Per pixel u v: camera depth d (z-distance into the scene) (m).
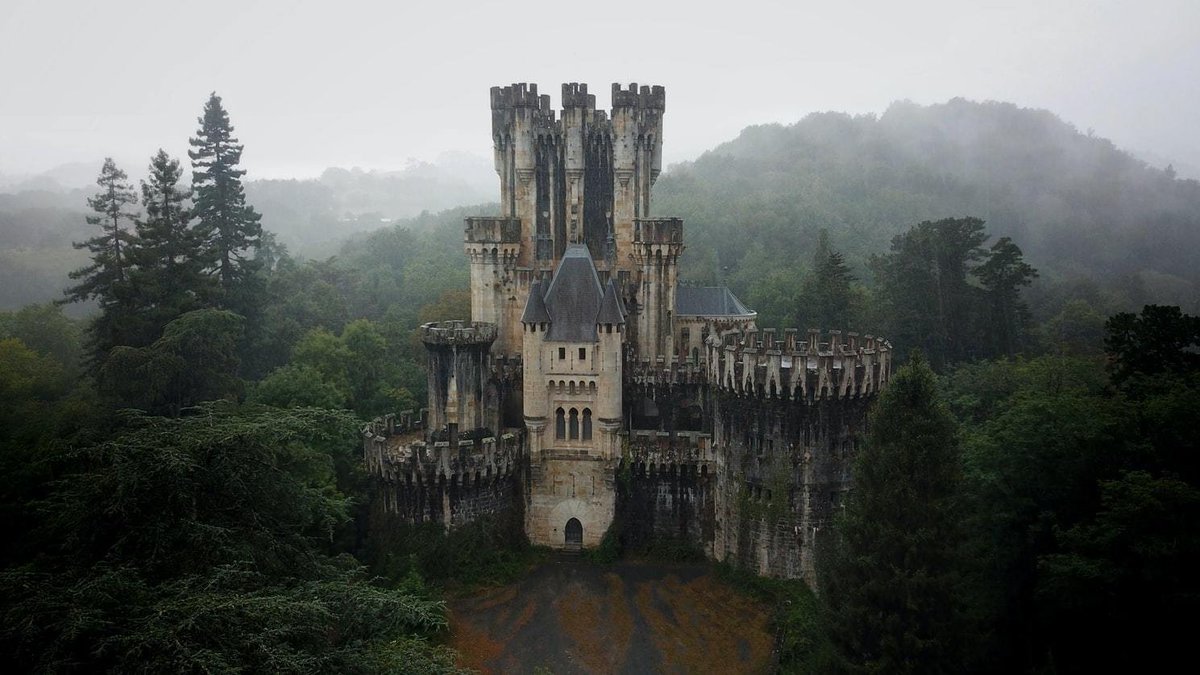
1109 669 51.69
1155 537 46.75
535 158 94.69
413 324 163.88
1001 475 60.28
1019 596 58.75
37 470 52.47
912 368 54.31
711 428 83.44
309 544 51.91
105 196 96.88
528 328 82.31
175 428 48.91
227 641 37.22
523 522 84.38
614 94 93.31
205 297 89.88
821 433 72.56
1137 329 69.94
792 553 73.81
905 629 52.25
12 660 36.06
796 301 160.75
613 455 82.69
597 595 75.56
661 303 93.12
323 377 102.12
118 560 41.94
